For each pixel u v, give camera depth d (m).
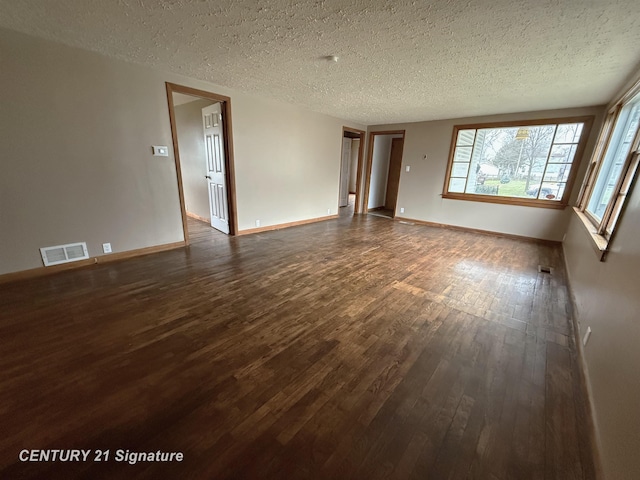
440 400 1.44
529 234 4.78
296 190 5.37
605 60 2.44
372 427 1.27
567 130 4.30
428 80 3.18
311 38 2.27
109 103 2.92
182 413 1.31
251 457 1.12
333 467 1.10
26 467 1.07
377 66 2.81
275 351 1.77
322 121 5.50
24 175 2.55
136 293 2.48
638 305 1.15
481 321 2.19
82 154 2.84
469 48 2.33
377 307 2.36
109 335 1.88
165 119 3.37
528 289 2.79
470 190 5.39
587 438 1.25
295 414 1.33
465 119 5.18
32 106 2.49
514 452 1.18
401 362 1.71
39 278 2.72
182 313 2.18
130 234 3.35
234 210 4.41
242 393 1.44
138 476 1.04
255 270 3.10
